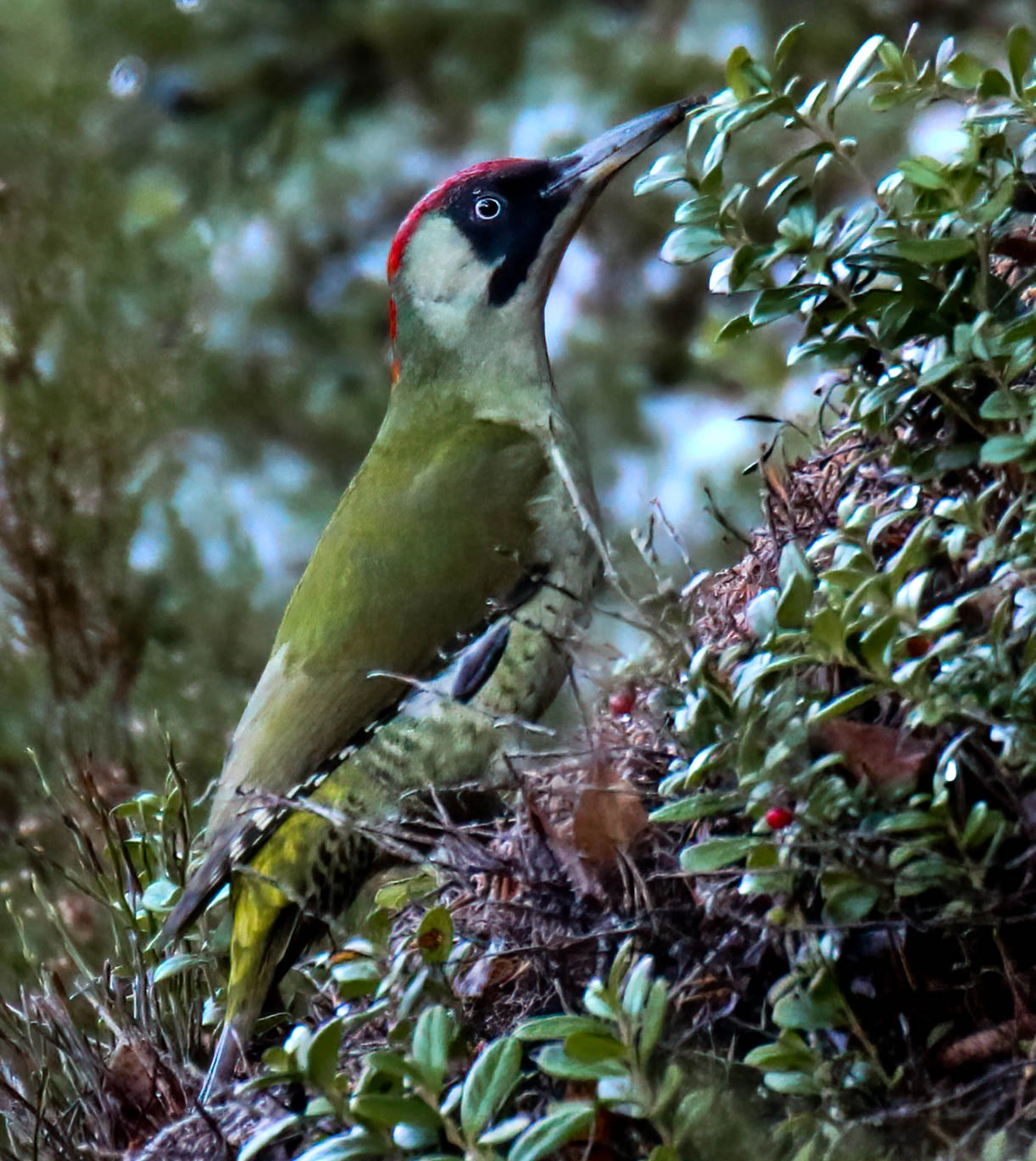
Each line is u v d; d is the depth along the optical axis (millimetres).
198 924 7289
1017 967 5145
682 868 5387
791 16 14711
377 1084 5031
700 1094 4805
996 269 6125
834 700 5188
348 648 7562
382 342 14930
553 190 8414
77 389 11430
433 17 15453
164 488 12609
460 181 8445
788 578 5102
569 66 14688
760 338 12891
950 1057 5062
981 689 4988
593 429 13094
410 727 7473
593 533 6176
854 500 5855
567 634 7637
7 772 10312
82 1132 6434
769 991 5281
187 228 13492
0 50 12547
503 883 6148
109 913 7250
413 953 5824
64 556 11000
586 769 5977
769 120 12859
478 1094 4777
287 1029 6844
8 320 11602
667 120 8461
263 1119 5715
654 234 14391
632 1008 4785
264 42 15867
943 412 5750
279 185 15258
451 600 7605
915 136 12703
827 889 4941
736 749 5109
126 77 15461
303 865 7145
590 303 14320
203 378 13086
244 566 11773
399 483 7996
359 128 15547
